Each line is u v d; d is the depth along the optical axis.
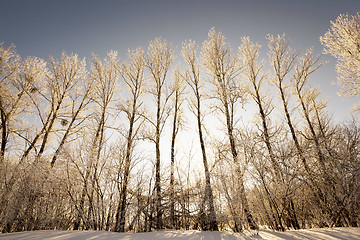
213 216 6.44
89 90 11.62
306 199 7.50
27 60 10.88
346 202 6.36
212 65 10.24
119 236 4.73
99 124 9.64
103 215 6.87
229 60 10.07
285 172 6.45
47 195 7.38
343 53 9.43
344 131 7.85
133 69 10.73
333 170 6.98
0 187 7.02
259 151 6.69
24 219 6.99
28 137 9.61
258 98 10.42
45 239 4.29
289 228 6.32
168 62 11.09
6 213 6.61
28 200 7.05
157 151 8.79
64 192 7.52
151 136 8.89
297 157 7.38
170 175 8.20
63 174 7.59
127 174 7.53
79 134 10.13
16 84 10.46
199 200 6.90
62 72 11.30
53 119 10.26
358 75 9.25
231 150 7.79
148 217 7.38
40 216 7.12
